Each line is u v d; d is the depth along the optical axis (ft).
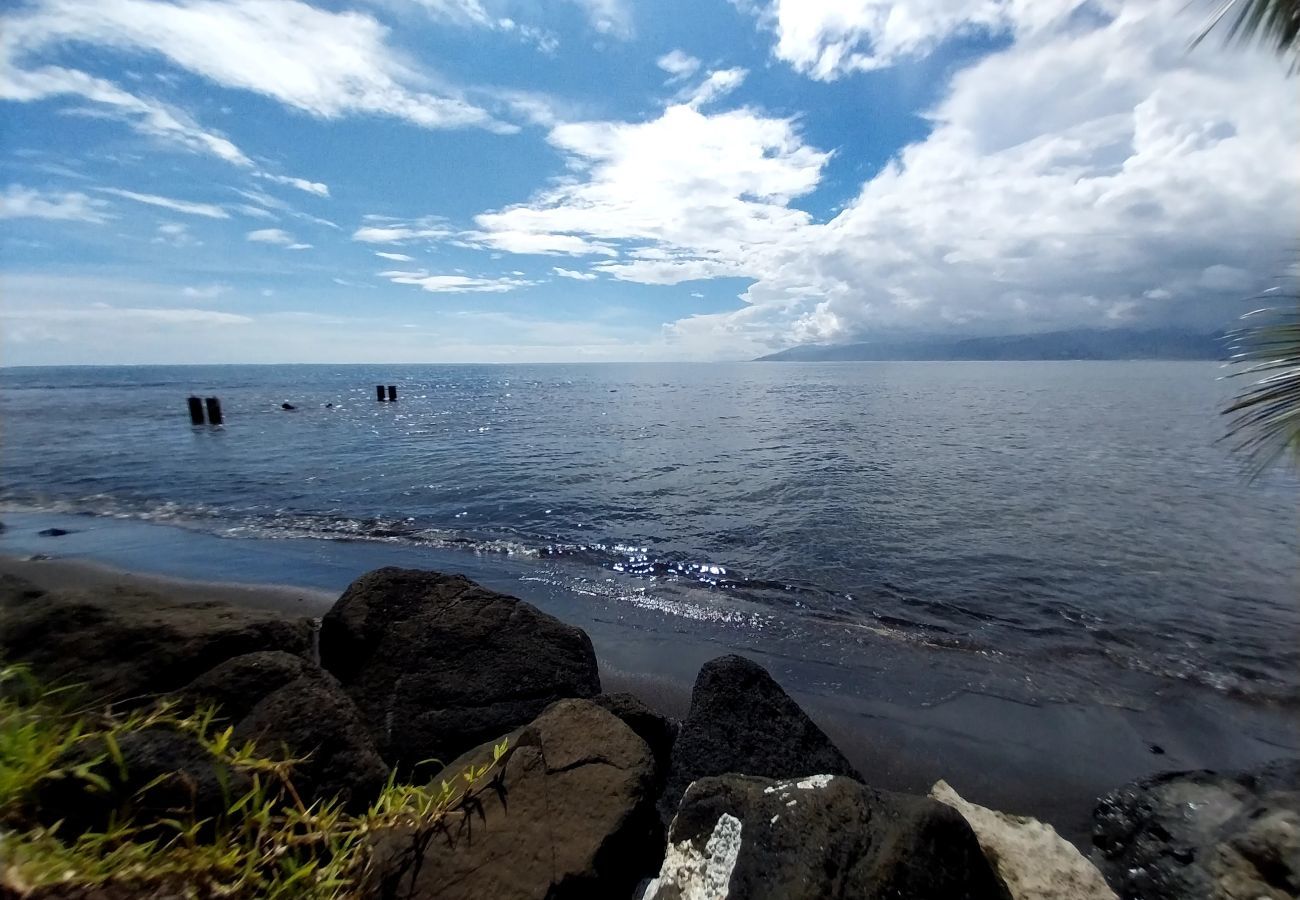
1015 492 46.80
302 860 7.71
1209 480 50.42
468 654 15.07
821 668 20.52
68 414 118.11
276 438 83.15
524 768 10.00
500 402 160.04
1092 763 15.67
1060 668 20.68
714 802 8.84
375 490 49.65
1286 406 7.79
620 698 14.43
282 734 9.98
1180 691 19.26
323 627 16.19
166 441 79.71
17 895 5.17
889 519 39.60
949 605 26.03
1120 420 98.53
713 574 29.94
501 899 8.05
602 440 80.43
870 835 7.87
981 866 8.09
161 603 15.33
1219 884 9.83
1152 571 29.84
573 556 32.73
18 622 13.28
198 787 7.64
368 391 213.87
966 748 16.21
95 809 7.02
